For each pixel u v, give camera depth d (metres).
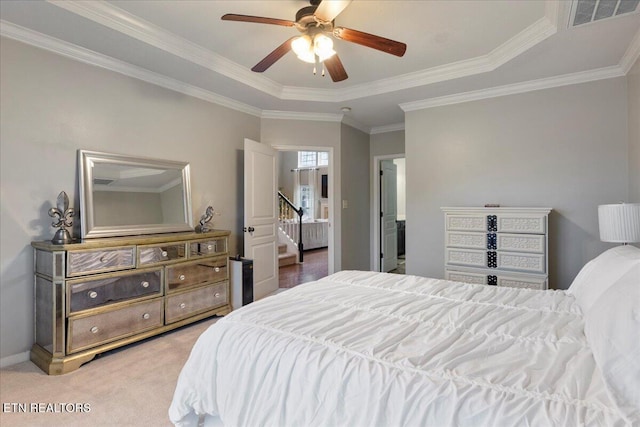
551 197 3.39
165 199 3.36
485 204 3.72
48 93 2.62
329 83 3.81
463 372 1.04
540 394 0.92
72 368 2.35
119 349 2.71
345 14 2.44
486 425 0.86
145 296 2.83
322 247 9.14
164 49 2.77
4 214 2.43
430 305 1.73
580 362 1.08
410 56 3.12
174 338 2.95
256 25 2.60
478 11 2.39
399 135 5.40
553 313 1.58
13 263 2.47
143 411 1.90
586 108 3.23
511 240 3.21
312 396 1.09
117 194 2.98
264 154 4.39
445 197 3.96
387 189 6.00
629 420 0.80
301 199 10.73
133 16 2.47
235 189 4.22
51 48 2.62
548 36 2.53
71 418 1.84
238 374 1.27
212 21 2.55
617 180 3.10
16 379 2.25
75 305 2.40
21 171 2.50
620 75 3.08
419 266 4.15
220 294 3.52
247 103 4.21
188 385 1.42
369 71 3.48
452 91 3.73
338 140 4.80
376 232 5.69
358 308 1.68
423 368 1.07
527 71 3.17
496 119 3.66
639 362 0.89
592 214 3.21
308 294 1.92
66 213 2.54
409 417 0.94
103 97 2.95
